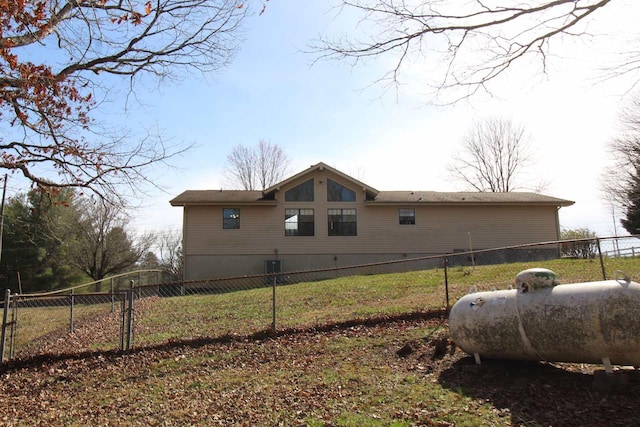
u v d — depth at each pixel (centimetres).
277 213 2522
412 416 481
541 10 542
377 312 1011
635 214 3172
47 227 1279
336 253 2522
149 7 784
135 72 922
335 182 2586
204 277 2428
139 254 4031
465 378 589
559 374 569
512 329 577
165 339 930
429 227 2594
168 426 532
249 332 929
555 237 2634
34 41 718
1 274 2883
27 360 816
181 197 2522
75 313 1462
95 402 643
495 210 2634
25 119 842
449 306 965
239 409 564
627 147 2883
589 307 507
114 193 984
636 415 434
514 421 450
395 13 590
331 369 686
